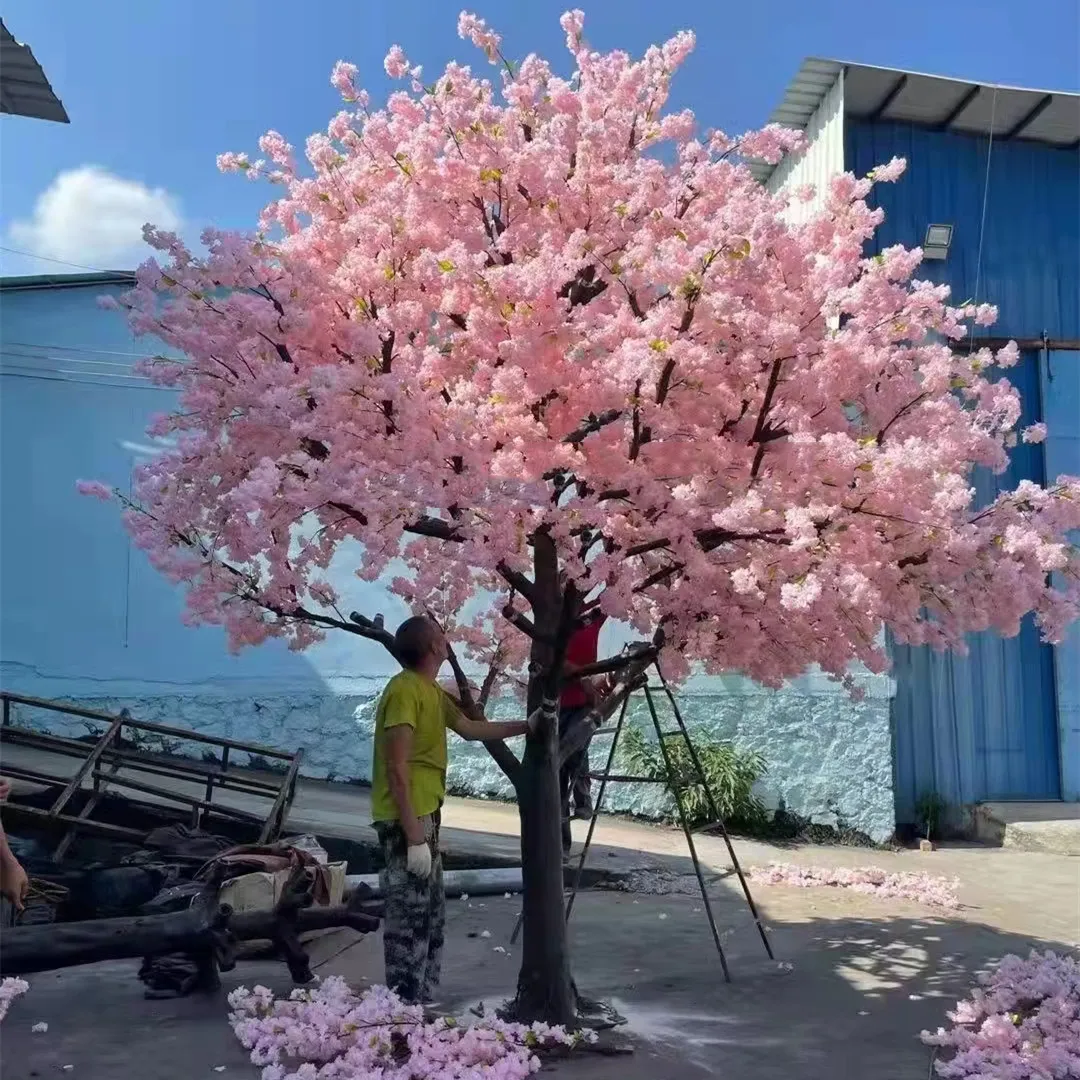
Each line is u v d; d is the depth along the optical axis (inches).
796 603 149.1
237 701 409.4
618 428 176.9
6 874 170.2
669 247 163.9
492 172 184.2
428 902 184.4
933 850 393.4
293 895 197.9
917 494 165.3
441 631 189.8
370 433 166.4
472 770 413.1
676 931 251.8
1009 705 431.2
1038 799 426.0
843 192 190.2
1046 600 177.2
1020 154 445.4
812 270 174.6
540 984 177.5
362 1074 152.4
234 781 305.6
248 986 199.9
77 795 301.9
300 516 166.6
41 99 326.6
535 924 179.0
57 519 402.0
